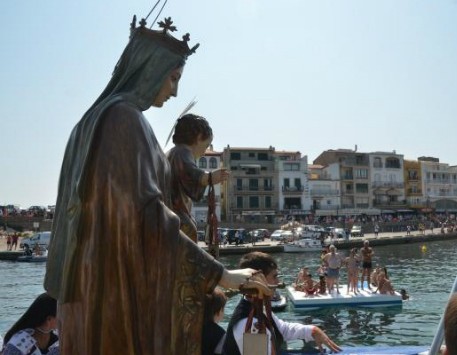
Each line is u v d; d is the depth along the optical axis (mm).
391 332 17156
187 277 1949
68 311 1925
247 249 52156
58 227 2057
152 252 1819
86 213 1883
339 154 97438
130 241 1808
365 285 25672
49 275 2045
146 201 1828
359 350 4586
